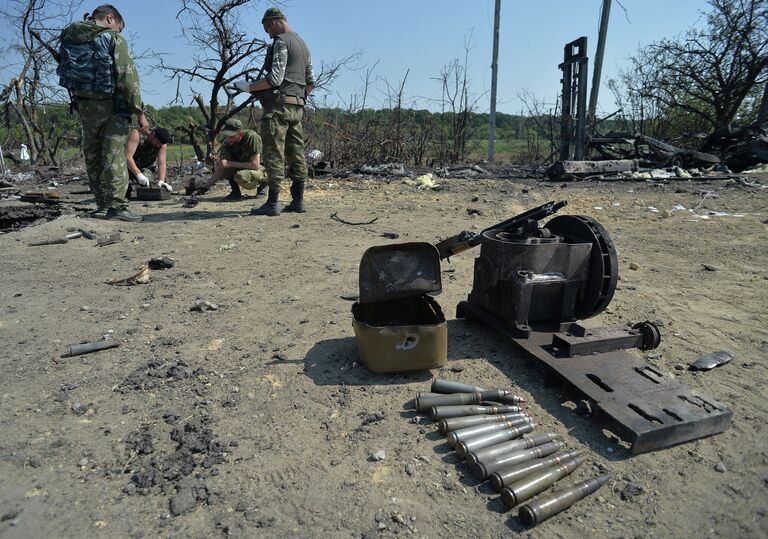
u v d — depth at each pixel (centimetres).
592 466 228
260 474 219
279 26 648
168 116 1641
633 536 191
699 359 316
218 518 196
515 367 311
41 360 313
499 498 208
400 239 606
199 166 1287
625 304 416
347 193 954
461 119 1599
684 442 241
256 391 282
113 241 582
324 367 308
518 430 243
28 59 1486
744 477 220
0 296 420
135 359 316
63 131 1700
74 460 225
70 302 409
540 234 327
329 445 238
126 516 196
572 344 290
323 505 202
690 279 479
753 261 531
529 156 1744
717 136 1358
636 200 880
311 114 1438
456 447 231
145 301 413
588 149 1381
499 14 1578
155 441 239
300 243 588
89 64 632
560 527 195
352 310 310
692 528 195
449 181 1112
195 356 321
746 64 1622
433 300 310
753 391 286
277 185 723
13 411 259
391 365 288
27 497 203
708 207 820
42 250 555
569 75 1306
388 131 1509
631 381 270
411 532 191
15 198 845
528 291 310
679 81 1766
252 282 459
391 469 223
